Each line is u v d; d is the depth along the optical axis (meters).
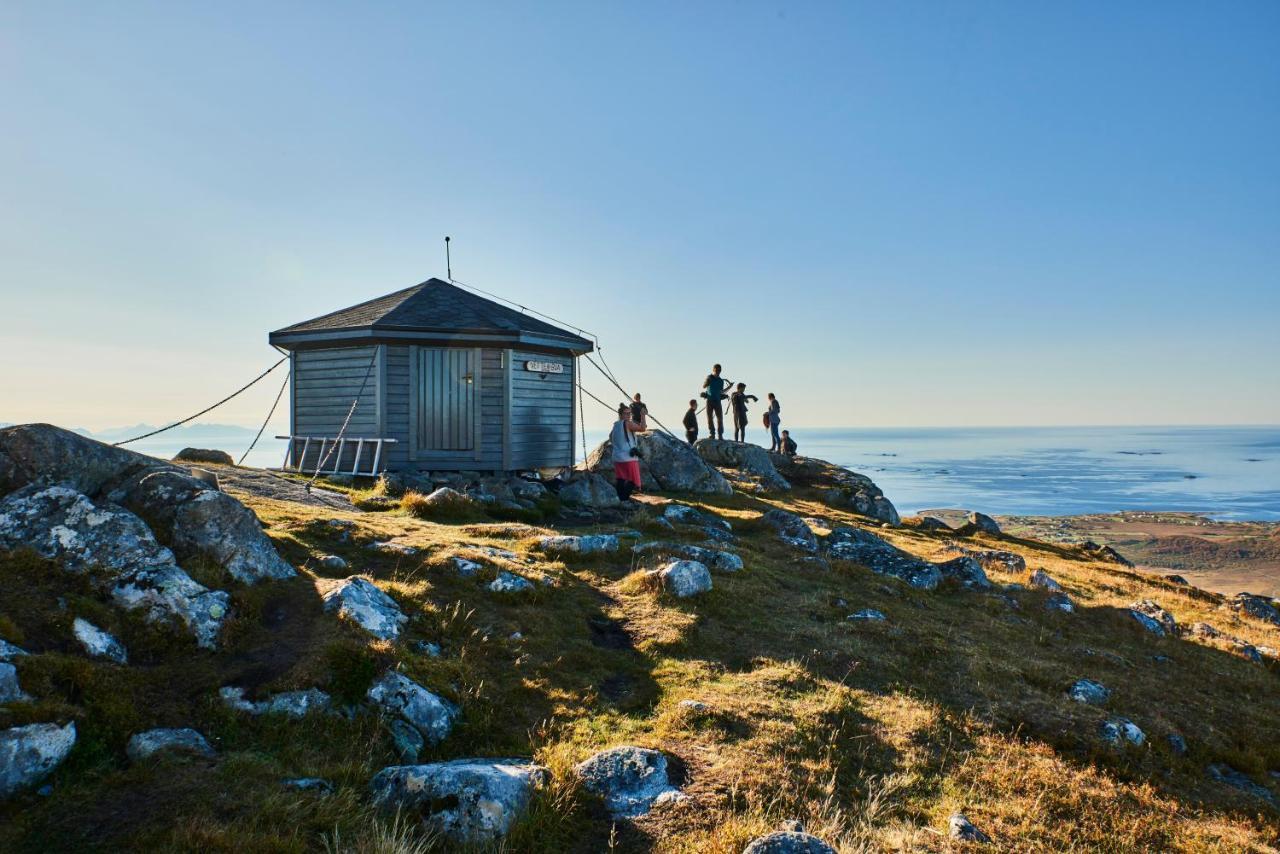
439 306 22.50
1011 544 28.48
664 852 5.57
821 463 36.25
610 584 12.06
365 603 8.64
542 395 23.16
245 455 21.00
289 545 10.78
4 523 8.06
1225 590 177.50
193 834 4.91
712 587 12.05
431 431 21.22
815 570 15.08
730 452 32.47
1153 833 7.06
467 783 5.82
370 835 5.27
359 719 6.98
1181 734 9.97
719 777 6.71
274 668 7.34
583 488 20.89
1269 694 12.86
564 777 6.49
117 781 5.55
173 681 6.96
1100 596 18.80
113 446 9.98
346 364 21.34
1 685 5.75
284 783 5.82
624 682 8.90
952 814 6.64
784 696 8.65
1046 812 6.98
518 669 8.64
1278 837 7.62
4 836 4.82
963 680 10.20
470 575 10.82
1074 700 10.25
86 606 7.24
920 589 15.54
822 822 6.12
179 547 8.80
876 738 7.97
